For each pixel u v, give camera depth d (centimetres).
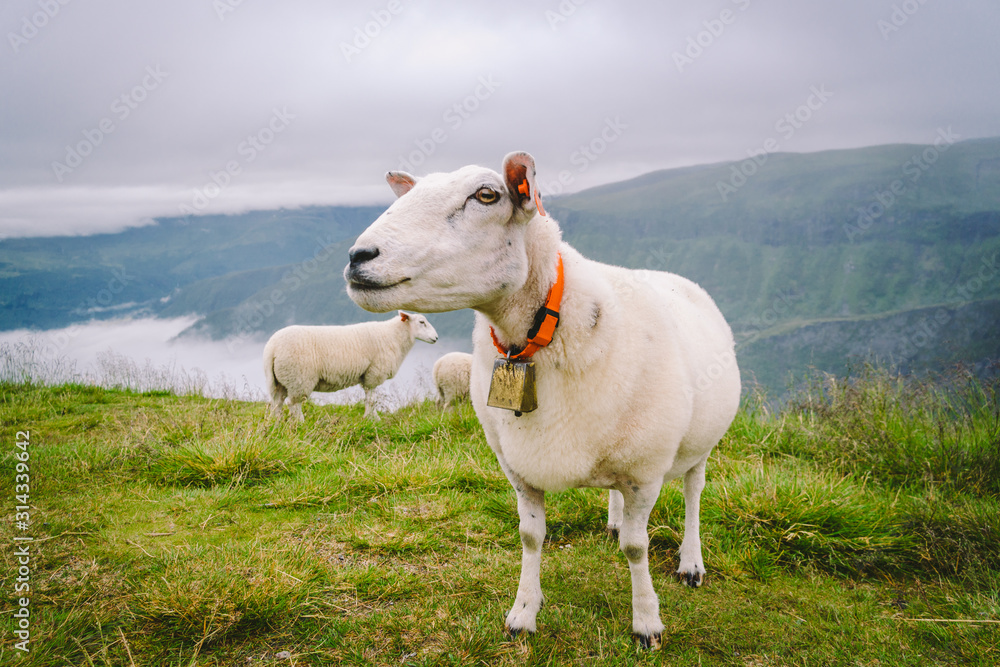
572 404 206
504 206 187
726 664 224
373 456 469
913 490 396
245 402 812
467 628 229
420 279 181
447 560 301
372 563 293
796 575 300
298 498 368
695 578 286
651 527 338
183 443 466
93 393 778
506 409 211
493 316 206
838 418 506
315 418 651
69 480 394
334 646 223
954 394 486
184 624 226
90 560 281
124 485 391
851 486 375
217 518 341
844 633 245
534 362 205
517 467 222
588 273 216
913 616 259
